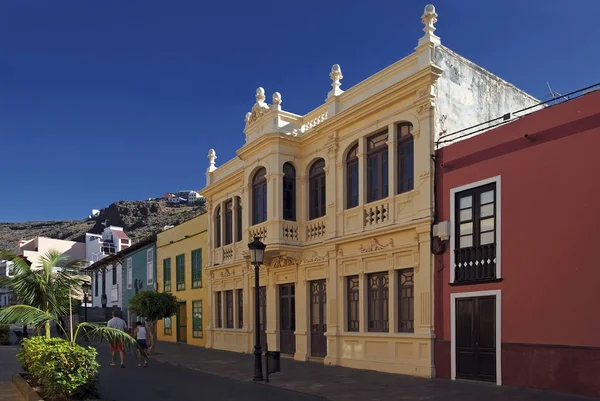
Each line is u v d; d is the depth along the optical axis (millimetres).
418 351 13930
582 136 10812
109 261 39562
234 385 13289
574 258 10695
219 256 24547
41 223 136875
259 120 20094
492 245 12383
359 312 16141
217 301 24984
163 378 14719
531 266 11453
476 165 12953
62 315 12648
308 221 18734
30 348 11578
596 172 10500
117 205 110375
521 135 11992
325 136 18094
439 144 14188
